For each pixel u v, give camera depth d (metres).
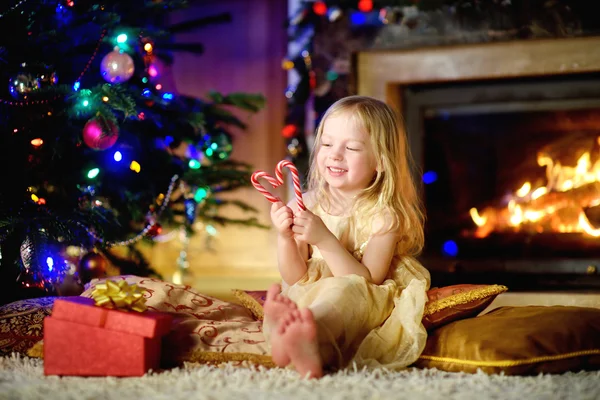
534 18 3.39
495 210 3.55
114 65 2.37
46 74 2.32
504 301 3.09
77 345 1.70
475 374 1.70
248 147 4.83
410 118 3.70
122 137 2.62
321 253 1.95
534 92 3.53
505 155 3.58
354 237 2.07
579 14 3.34
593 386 1.57
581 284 3.34
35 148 2.43
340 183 2.07
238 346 1.86
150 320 1.69
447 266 3.53
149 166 2.80
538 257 3.41
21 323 1.98
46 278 2.31
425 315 1.96
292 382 1.59
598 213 3.36
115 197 2.78
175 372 1.71
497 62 3.48
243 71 4.89
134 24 2.80
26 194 2.42
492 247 3.51
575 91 3.47
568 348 1.76
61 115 2.45
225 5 4.92
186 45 3.04
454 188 3.64
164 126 2.85
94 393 1.49
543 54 3.42
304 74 3.73
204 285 4.39
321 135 2.15
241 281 4.54
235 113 4.84
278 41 4.83
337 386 1.53
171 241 4.91
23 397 1.46
